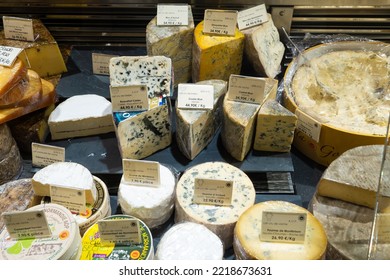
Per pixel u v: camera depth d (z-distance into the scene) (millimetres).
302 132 2117
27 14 2496
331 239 1652
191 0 2375
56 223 1634
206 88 2045
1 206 1777
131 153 2047
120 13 2463
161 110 2010
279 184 2062
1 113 2018
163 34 2236
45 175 1812
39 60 2422
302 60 2332
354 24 2467
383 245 1535
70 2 2396
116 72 2078
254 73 2436
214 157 2094
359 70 2291
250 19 2307
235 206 1778
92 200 1815
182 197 1817
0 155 1964
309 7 2369
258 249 1560
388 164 1608
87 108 2215
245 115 1961
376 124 2006
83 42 2633
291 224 1538
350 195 1758
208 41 2201
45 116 2227
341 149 2020
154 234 1878
